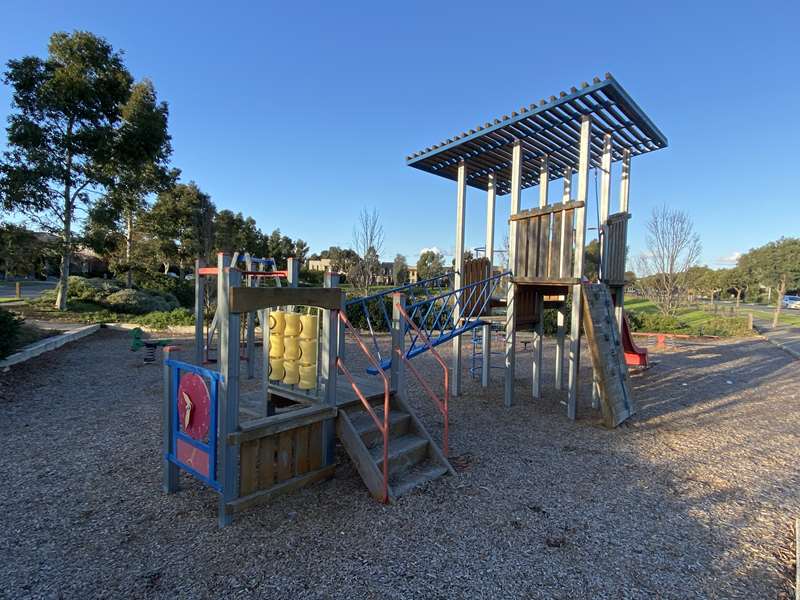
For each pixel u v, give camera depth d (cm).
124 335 1338
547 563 287
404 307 503
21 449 461
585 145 616
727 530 336
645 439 550
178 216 2572
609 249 727
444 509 356
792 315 3108
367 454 379
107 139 1556
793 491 409
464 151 757
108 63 1597
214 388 324
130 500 359
